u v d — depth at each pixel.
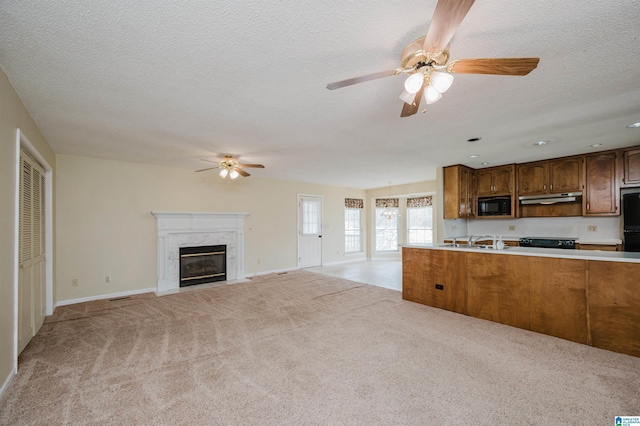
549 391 2.00
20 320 2.65
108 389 2.06
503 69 1.62
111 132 3.31
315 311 3.83
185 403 1.90
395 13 1.46
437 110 2.74
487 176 5.64
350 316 3.62
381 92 2.34
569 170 4.69
